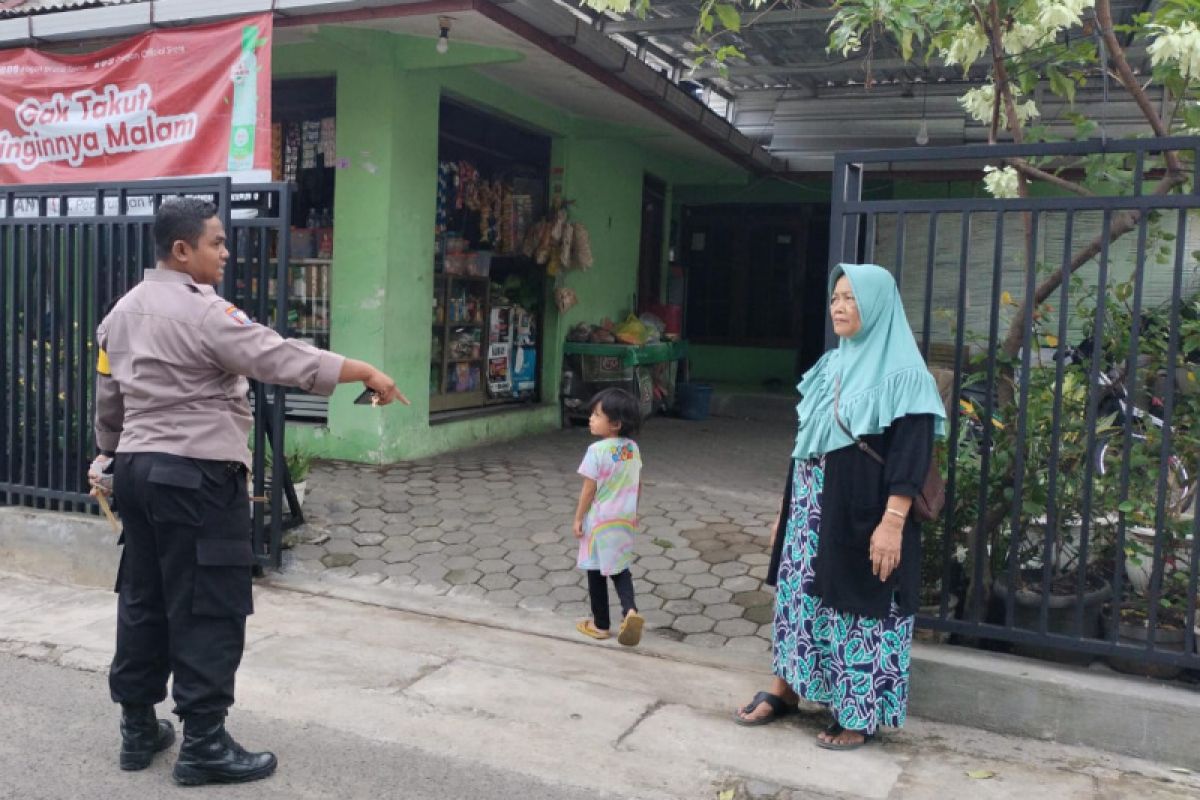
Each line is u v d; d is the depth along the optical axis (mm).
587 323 10297
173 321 3203
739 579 5465
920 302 11758
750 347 13477
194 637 3229
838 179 4066
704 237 13664
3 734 3625
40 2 7098
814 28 8383
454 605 5164
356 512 6367
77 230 5438
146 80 6531
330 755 3510
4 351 5695
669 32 8508
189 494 3172
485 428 8789
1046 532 3766
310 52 7621
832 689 3643
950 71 9961
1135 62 8445
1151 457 3938
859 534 3488
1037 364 4262
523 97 8719
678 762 3518
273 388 5500
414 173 7711
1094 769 3496
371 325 7531
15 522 5613
